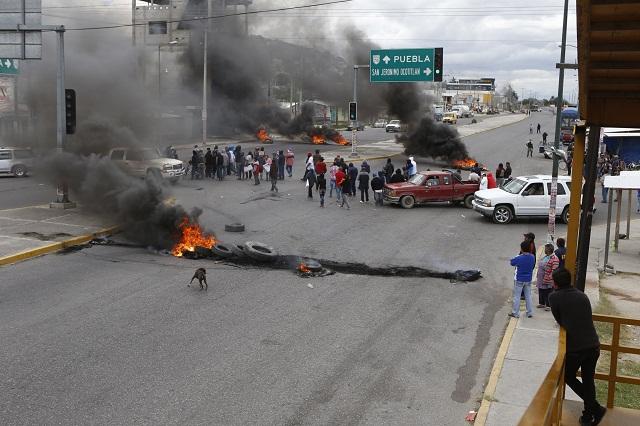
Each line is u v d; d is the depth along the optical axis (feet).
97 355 31.07
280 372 29.60
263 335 34.63
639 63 17.02
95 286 43.80
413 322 37.76
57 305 39.17
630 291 46.11
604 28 15.93
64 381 27.91
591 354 20.06
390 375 29.71
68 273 47.19
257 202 83.30
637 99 18.72
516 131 260.42
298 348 32.81
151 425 24.11
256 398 26.73
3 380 27.84
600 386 27.94
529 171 128.26
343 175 81.71
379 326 36.86
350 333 35.45
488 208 73.05
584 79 17.35
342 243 60.08
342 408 26.08
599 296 44.39
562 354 18.29
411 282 47.03
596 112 19.34
